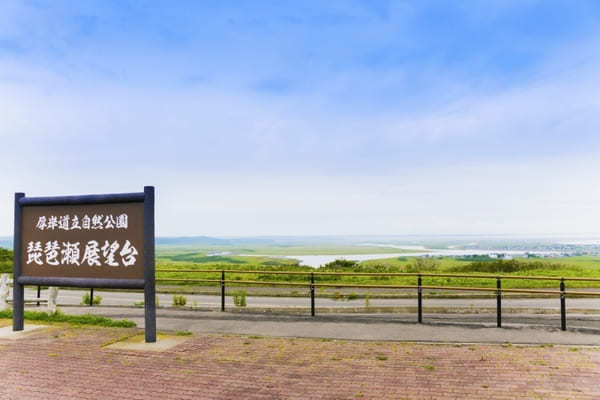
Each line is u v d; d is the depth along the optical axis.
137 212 9.09
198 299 16.97
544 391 5.75
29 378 6.48
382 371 6.68
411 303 14.95
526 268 31.17
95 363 7.22
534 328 10.09
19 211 9.90
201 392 5.86
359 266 31.75
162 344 8.49
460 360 7.23
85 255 9.36
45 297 17.81
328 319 11.48
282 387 6.01
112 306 14.70
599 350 7.84
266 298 17.11
